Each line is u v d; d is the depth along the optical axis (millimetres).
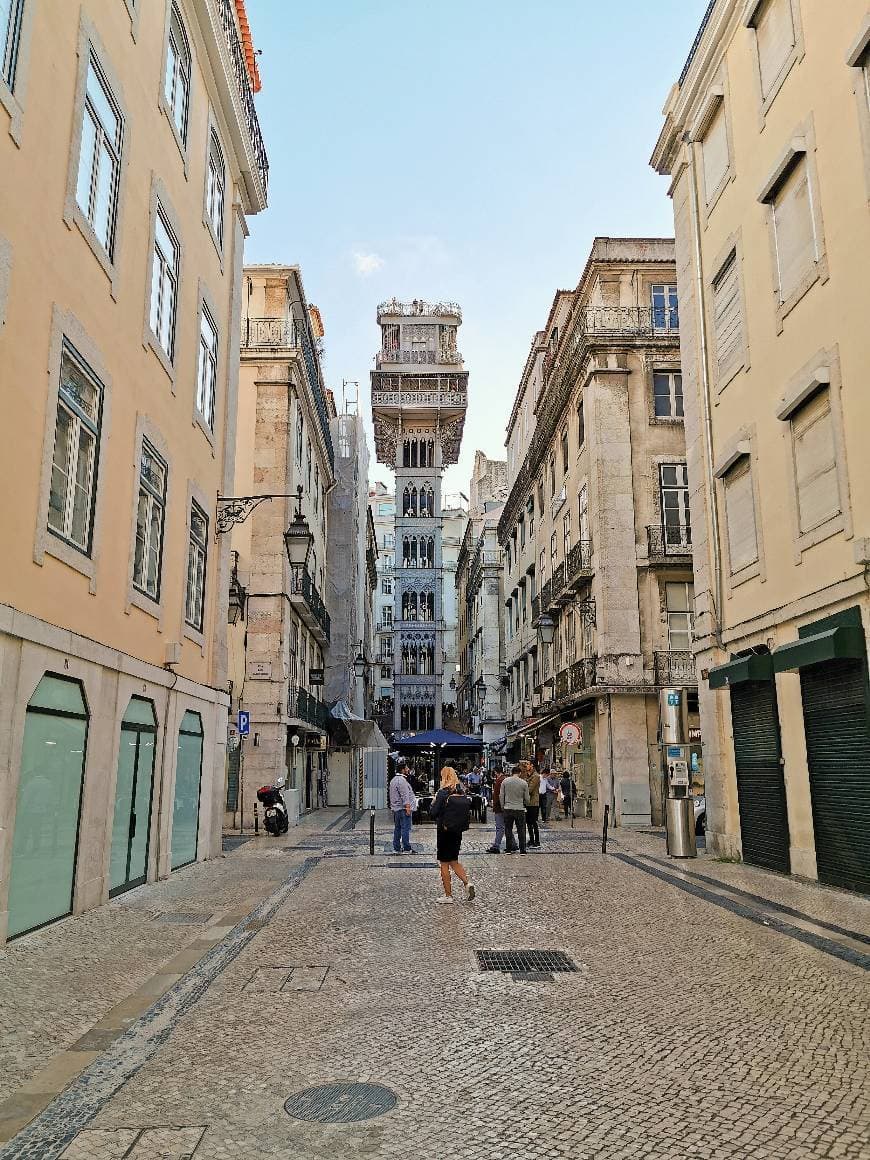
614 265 26672
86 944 7848
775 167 12453
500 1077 4570
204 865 14242
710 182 15680
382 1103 4238
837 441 10922
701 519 15930
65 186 8703
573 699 27438
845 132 10766
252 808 23547
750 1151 3689
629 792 24109
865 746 10305
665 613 25062
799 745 12000
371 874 12773
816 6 11461
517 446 45656
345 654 41156
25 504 7879
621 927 8594
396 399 61656
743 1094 4309
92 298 9570
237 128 17281
